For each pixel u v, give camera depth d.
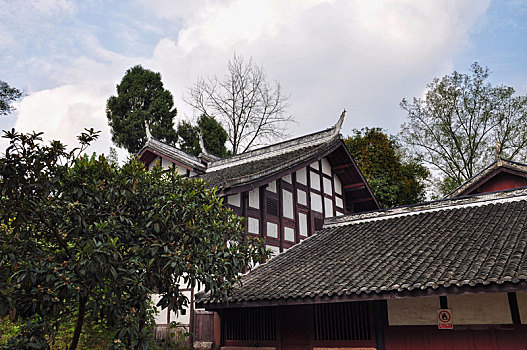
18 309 6.12
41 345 5.88
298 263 11.81
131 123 29.72
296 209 15.35
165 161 20.09
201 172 19.25
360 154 29.30
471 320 8.52
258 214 13.57
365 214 14.41
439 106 29.39
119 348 6.20
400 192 28.38
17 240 6.21
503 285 6.98
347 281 9.05
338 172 18.61
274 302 9.46
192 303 12.47
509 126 27.86
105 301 6.78
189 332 12.25
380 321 9.52
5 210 6.17
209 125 30.77
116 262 6.22
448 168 30.20
